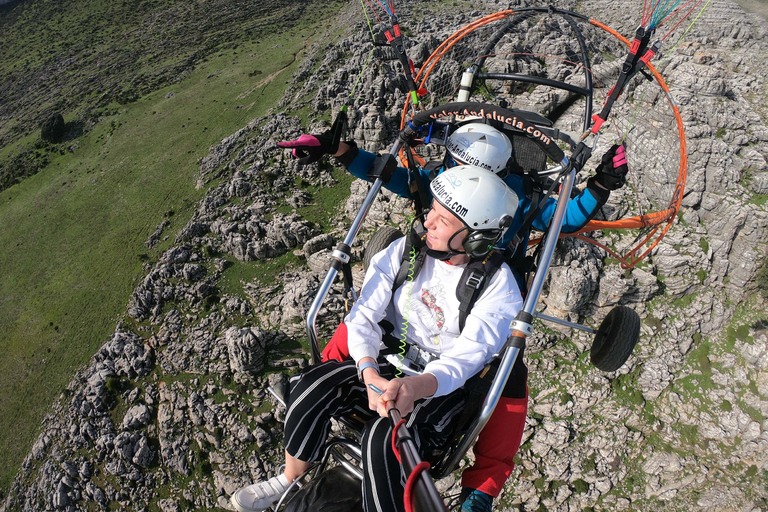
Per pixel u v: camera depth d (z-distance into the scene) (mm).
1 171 140750
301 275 73062
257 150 101000
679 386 56062
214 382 64938
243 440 60406
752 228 58875
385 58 84750
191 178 109438
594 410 54969
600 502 51781
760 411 53875
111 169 123875
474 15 115875
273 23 191500
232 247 78375
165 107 146625
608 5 113375
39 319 90688
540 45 67500
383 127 79250
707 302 58625
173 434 62688
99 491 63031
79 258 101562
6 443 73250
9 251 109688
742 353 56844
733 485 50938
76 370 79875
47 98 181875
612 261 56781
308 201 83875
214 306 72938
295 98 112688
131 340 73938
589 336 56812
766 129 72375
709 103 72938
